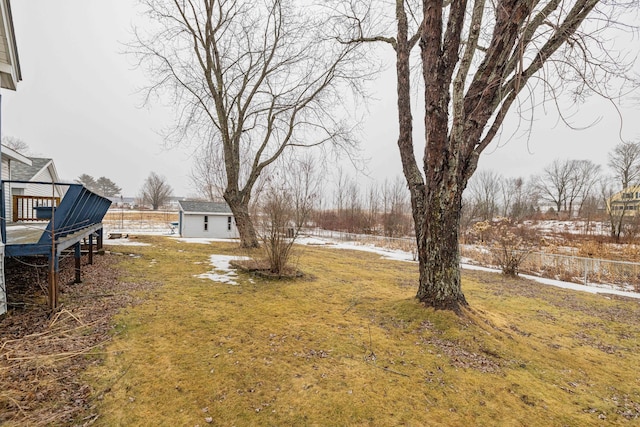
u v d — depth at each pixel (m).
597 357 4.08
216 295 5.91
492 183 35.41
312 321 4.73
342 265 10.80
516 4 3.89
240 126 13.03
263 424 2.49
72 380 2.91
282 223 7.92
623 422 2.69
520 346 4.07
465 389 3.04
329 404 2.76
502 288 8.12
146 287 6.13
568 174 38.19
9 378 2.86
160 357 3.44
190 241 15.35
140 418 2.50
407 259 13.79
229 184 12.74
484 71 4.41
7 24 4.88
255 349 3.74
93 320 4.30
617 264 10.60
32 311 4.51
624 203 20.62
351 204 35.22
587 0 3.81
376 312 5.13
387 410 2.70
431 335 4.15
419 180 5.04
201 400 2.76
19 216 12.27
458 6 4.09
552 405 2.87
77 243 6.05
